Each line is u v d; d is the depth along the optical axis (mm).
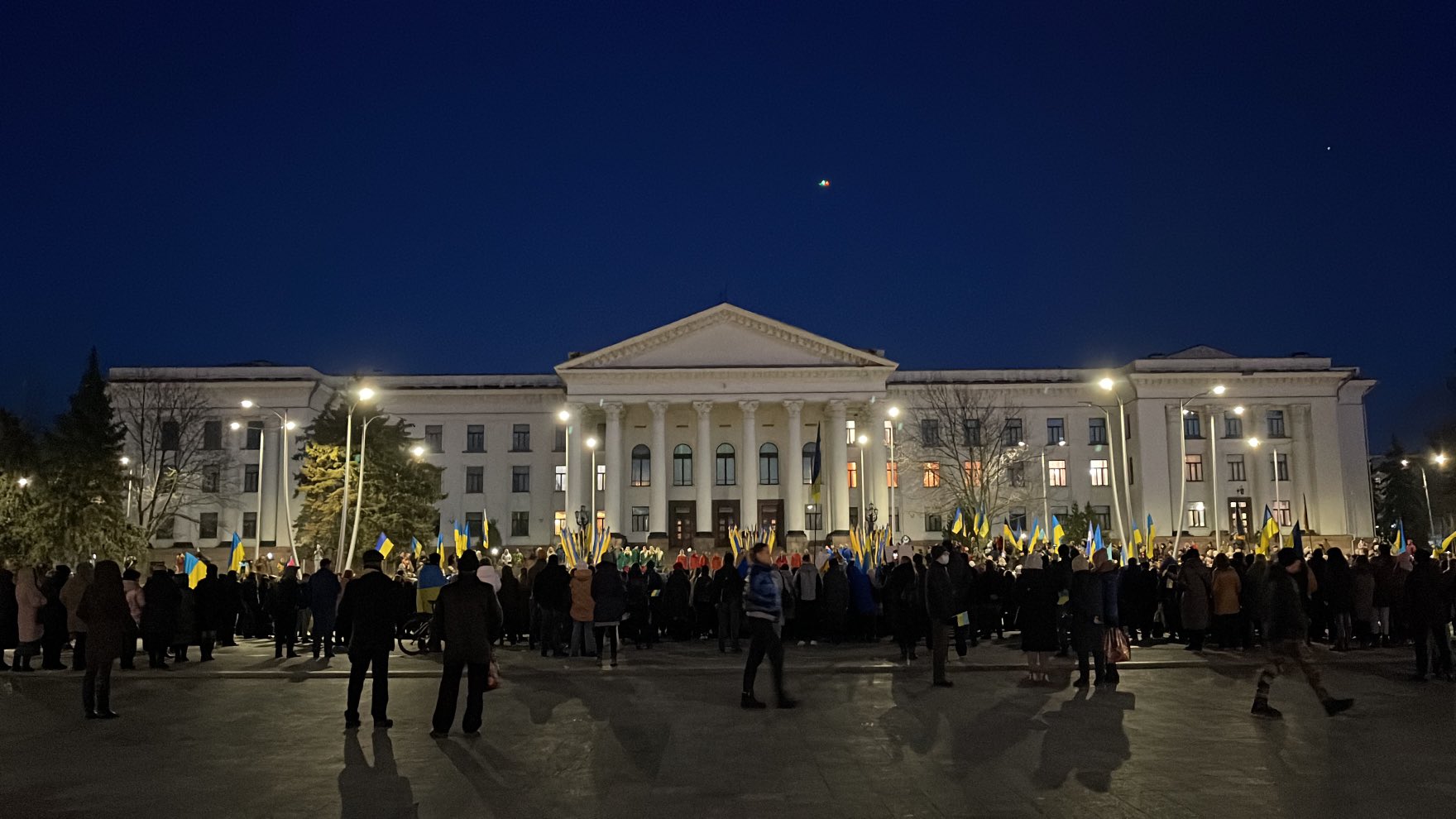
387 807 9867
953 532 42000
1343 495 81188
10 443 52062
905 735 13445
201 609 23906
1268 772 11055
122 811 9805
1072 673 20359
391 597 14711
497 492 81875
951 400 79625
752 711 15562
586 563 34031
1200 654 22938
